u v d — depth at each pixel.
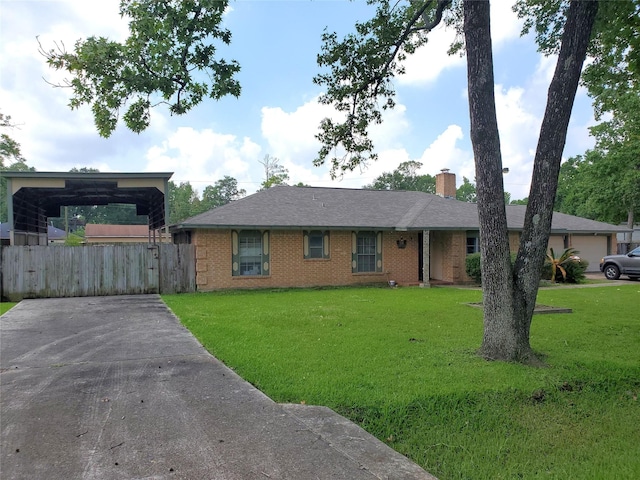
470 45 6.37
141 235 42.62
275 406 4.38
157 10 6.21
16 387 4.93
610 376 5.61
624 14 6.24
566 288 16.05
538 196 6.23
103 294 14.52
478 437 4.09
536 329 8.32
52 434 3.69
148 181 15.36
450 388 4.87
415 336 7.58
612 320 9.30
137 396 4.63
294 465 3.23
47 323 9.09
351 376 5.30
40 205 20.58
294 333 7.78
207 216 15.95
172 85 6.74
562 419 4.57
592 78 9.05
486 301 6.34
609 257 20.12
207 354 6.39
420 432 4.13
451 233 18.50
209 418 4.06
